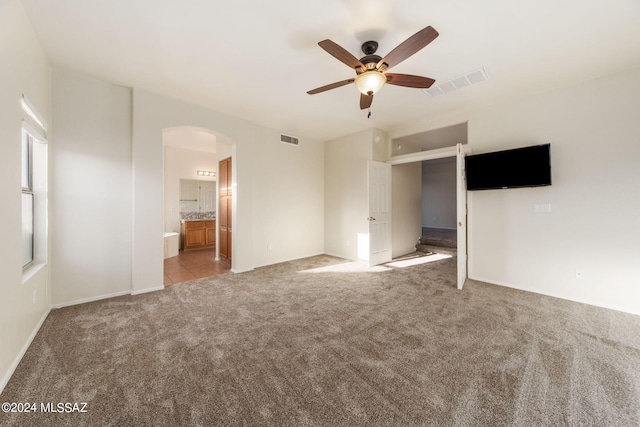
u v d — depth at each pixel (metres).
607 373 1.71
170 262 5.08
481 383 1.63
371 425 1.33
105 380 1.65
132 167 3.20
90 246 2.97
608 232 2.80
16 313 1.81
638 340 2.13
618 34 2.14
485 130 3.72
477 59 2.53
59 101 2.75
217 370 1.76
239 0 1.81
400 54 1.96
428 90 3.20
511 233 3.48
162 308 2.80
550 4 1.83
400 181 5.52
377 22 2.04
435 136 5.34
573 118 3.00
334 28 2.11
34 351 1.96
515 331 2.29
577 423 1.33
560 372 1.73
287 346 2.06
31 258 2.51
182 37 2.23
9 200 1.72
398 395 1.54
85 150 2.92
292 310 2.76
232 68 2.74
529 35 2.17
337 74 2.86
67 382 1.63
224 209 5.12
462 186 3.52
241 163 4.30
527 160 3.22
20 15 1.86
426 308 2.80
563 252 3.09
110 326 2.38
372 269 4.47
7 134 1.69
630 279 2.68
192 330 2.32
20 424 1.31
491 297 3.12
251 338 2.19
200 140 5.67
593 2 1.80
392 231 5.31
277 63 2.64
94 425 1.32
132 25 2.08
